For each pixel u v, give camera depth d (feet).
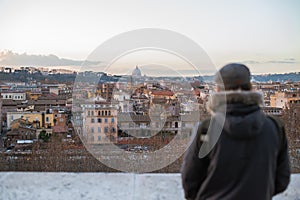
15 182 6.09
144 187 6.03
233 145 3.46
